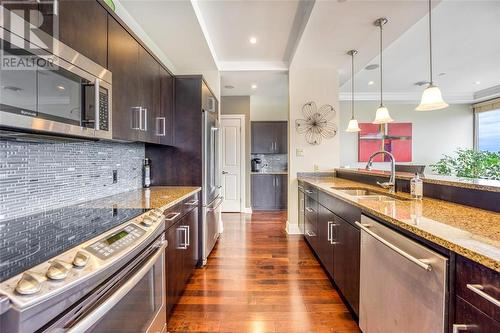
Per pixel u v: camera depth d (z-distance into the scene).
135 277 1.08
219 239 3.70
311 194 3.10
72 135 1.24
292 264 2.82
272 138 6.14
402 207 1.53
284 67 4.01
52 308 0.70
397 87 5.87
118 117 1.60
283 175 5.99
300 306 2.02
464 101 6.45
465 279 0.85
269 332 1.73
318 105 3.97
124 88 1.69
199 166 2.81
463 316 0.86
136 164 2.62
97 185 1.98
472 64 4.41
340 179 3.58
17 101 0.91
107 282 0.94
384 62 4.26
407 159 6.57
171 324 1.81
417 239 1.11
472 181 1.64
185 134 2.82
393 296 1.25
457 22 2.96
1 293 0.61
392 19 2.50
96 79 1.35
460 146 6.61
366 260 1.54
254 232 4.06
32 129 1.00
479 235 0.97
